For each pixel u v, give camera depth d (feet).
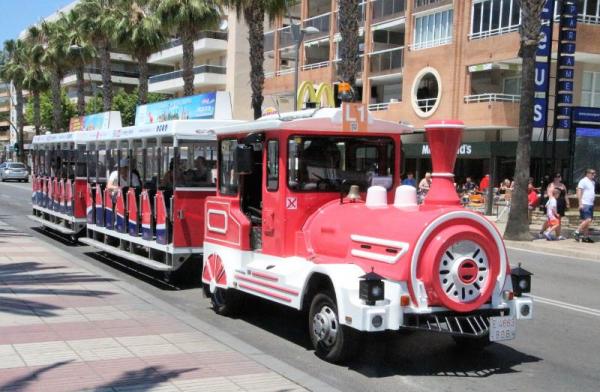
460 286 19.01
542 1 59.36
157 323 24.34
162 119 49.57
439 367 20.95
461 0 99.71
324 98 48.80
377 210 20.92
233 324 26.55
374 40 122.93
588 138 96.73
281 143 23.20
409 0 110.63
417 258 18.63
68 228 51.85
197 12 98.48
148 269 40.06
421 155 107.24
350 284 19.08
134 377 17.80
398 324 18.47
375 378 19.66
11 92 358.64
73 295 28.94
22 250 42.73
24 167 172.86
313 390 17.19
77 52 157.28
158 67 258.16
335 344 20.34
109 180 41.88
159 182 35.40
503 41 92.32
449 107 101.04
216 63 172.24
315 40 134.21
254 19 81.92
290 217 23.25
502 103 92.22
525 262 47.85
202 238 33.63
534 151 96.12
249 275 24.48
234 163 24.70
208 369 18.76
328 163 23.86
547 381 19.77
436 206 19.70
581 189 59.16
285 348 22.88
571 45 81.35
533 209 74.08
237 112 160.76
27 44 195.00
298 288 21.35
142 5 118.52
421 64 107.04
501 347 23.63
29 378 17.43
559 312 30.04
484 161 107.24
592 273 42.93
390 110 114.32
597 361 22.07
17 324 23.43
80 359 19.36
